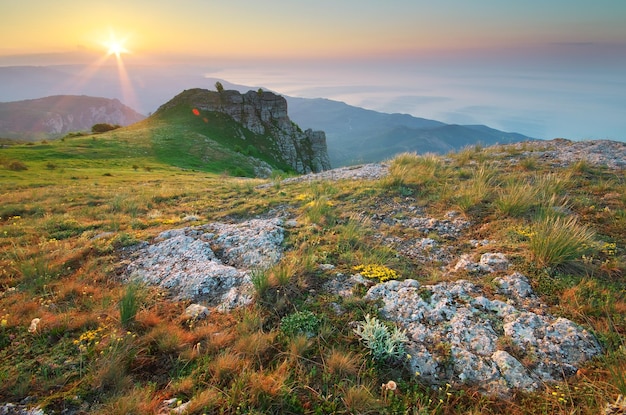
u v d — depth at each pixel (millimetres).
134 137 76250
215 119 113312
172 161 63031
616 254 7070
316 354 5047
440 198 11773
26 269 7609
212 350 5168
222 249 8906
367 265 7465
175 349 5188
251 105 122375
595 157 15016
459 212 10445
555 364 4621
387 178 14312
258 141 116500
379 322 5602
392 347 4922
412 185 13711
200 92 120938
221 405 4164
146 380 4707
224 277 7211
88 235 10523
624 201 9633
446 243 8734
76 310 6277
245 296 6449
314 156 133875
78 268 8203
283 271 6719
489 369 4629
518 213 9352
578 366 4562
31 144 60375
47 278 7406
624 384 4020
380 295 6324
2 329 5566
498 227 8883
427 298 6129
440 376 4648
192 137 84938
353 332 5418
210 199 15703
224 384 4539
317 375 4668
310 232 9586
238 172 68438
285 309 6094
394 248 8711
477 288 6398
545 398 4164
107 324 5797
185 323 5926
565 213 9039
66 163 45406
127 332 5477
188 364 4930
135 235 10133
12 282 7406
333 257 8031
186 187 21453
